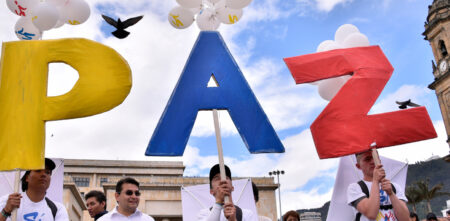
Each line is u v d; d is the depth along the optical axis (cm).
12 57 424
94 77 418
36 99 414
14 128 406
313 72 485
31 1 504
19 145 402
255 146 426
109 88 416
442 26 3847
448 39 3800
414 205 4100
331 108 462
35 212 423
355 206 440
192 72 444
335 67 488
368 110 466
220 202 378
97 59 421
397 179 517
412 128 463
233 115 433
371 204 416
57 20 496
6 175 504
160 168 4866
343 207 480
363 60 492
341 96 466
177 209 2909
